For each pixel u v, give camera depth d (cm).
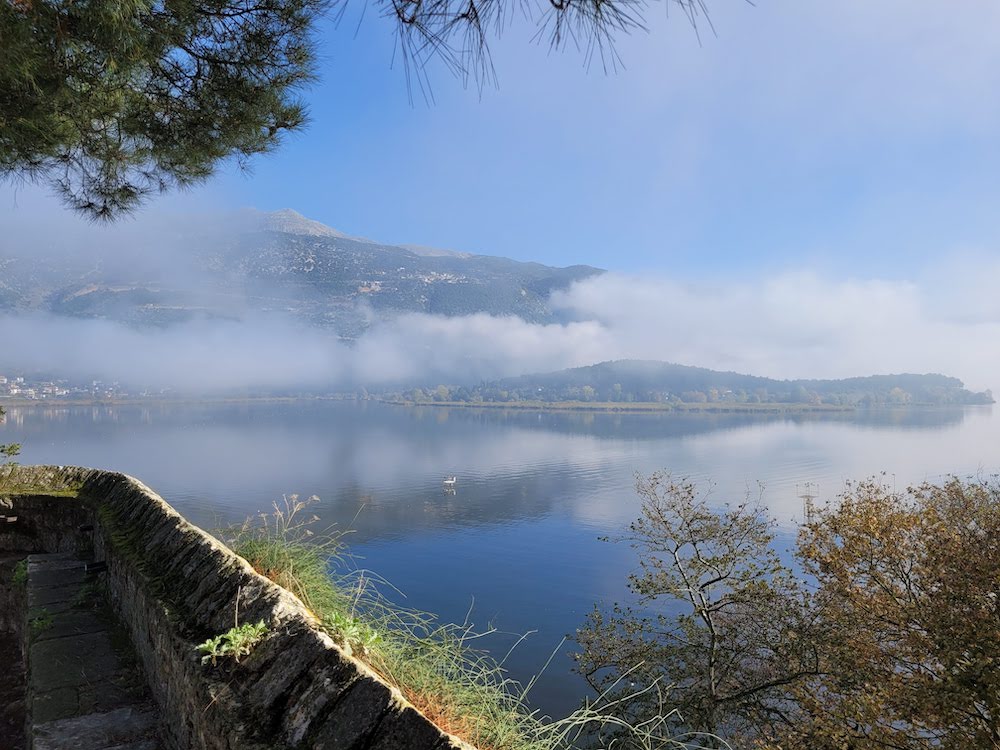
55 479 750
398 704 204
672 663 1530
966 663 1232
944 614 1327
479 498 12488
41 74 354
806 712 1345
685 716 1309
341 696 215
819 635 1401
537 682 3059
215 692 238
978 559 1355
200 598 315
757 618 1492
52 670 370
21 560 620
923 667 1345
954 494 1617
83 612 465
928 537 1423
